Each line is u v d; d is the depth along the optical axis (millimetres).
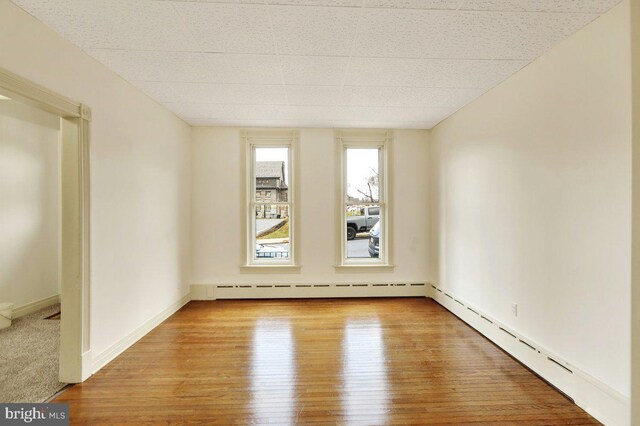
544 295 2316
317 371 2438
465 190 3510
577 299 2025
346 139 4488
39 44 1946
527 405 2014
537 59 2408
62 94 2125
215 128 4398
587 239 1950
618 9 1761
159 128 3475
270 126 4406
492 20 1965
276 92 3168
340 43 2266
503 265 2812
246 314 3777
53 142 4352
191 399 2078
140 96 3092
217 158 4406
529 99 2492
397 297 4516
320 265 4473
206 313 3814
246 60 2514
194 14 1923
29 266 4035
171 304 3770
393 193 4516
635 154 1665
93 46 2266
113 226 2648
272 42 2252
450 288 3889
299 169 4441
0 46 1713
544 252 2314
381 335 3135
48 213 4289
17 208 3918
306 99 3357
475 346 2885
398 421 1867
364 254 4656
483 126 3156
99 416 1904
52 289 4328
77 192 2268
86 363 2314
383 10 1888
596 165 1891
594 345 1901
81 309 2275
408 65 2584
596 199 1890
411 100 3381
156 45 2271
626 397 1704
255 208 4578
